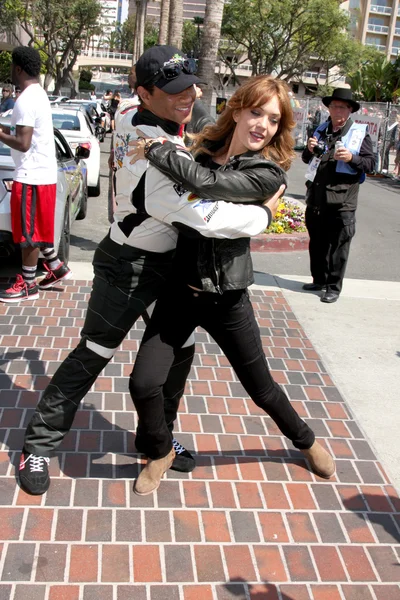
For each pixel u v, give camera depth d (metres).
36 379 4.20
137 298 2.81
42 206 5.38
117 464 3.39
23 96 5.08
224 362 4.73
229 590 2.66
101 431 3.68
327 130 6.20
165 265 2.81
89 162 11.41
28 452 3.11
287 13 46.38
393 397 4.50
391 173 21.17
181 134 2.99
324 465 3.42
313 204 6.24
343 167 5.98
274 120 2.68
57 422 3.08
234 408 4.08
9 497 3.06
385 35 84.75
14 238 5.45
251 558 2.84
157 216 2.57
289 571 2.79
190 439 3.70
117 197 2.78
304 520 3.11
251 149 2.70
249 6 47.44
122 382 4.27
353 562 2.88
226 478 3.37
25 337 4.85
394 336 5.62
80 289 6.02
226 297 2.81
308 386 4.54
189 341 3.12
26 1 37.88
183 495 3.20
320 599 2.66
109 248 2.83
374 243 9.84
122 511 3.05
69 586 2.59
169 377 3.19
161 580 2.67
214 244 2.65
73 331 5.04
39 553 2.75
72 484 3.20
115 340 2.92
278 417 3.19
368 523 3.13
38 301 5.62
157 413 2.98
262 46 50.53
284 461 3.56
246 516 3.10
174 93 2.55
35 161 5.28
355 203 6.16
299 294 6.59
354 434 3.96
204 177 2.42
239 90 2.70
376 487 3.43
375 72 40.06
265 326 5.60
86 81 82.94
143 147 2.46
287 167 2.85
